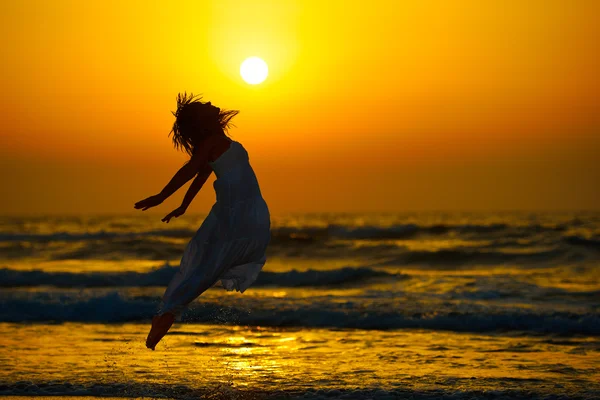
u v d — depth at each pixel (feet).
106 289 101.50
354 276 119.65
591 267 140.15
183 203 30.22
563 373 46.21
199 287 29.01
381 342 59.47
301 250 179.32
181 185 28.66
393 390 41.04
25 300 82.07
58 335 63.72
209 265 29.14
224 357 51.88
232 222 29.14
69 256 169.27
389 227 220.43
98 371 46.55
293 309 75.77
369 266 155.02
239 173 29.25
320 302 81.46
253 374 45.65
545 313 71.97
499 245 174.40
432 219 385.50
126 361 50.19
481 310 75.56
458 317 70.95
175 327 67.56
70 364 49.06
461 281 111.65
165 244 188.85
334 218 454.81
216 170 29.22
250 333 64.23
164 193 28.45
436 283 109.29
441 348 56.49
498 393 40.27
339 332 65.26
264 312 74.38
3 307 79.10
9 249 182.19
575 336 62.69
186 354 53.16
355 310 74.95
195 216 554.87
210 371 46.55
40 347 56.80
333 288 108.17
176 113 29.50
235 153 29.22
